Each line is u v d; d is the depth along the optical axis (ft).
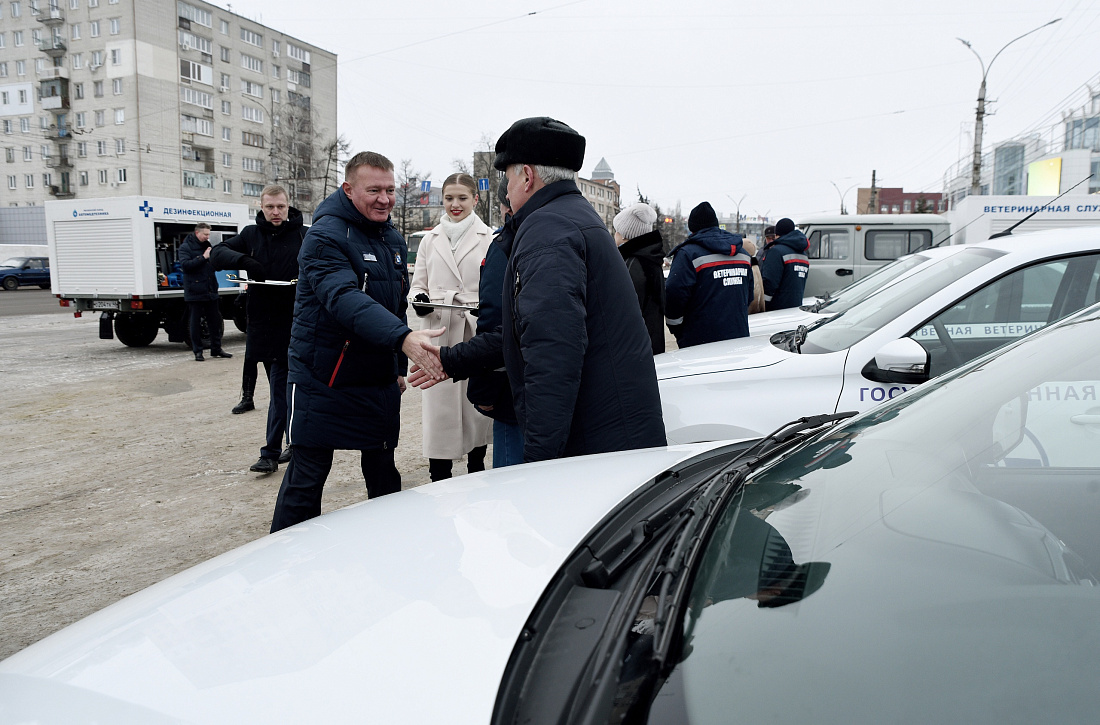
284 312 15.52
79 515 13.42
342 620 3.26
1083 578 3.04
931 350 9.63
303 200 213.46
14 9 193.47
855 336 10.23
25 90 197.06
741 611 3.10
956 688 2.59
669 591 3.24
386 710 2.67
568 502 4.56
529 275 6.90
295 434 9.44
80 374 29.40
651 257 14.01
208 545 11.97
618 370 7.17
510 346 7.54
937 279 10.59
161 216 38.55
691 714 2.58
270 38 217.77
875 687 2.63
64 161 196.54
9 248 111.86
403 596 3.43
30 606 9.91
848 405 9.38
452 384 12.59
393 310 10.03
